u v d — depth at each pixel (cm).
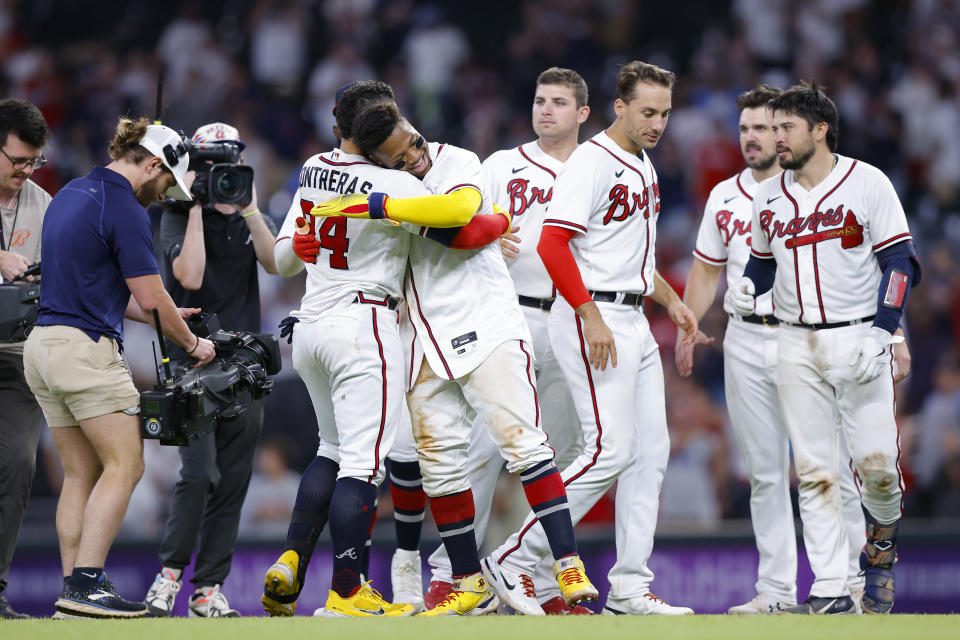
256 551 2898
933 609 2988
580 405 1980
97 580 1738
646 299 4344
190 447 2120
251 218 2177
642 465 2023
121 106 5300
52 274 1766
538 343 2152
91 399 1755
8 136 1955
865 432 1983
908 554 3003
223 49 5484
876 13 5516
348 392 1723
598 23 5559
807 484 2030
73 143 5178
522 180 2205
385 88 1755
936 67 5388
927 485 3959
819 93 1988
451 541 1797
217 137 2152
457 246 1712
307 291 1800
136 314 1992
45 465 3791
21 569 2994
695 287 2356
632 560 2008
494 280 1783
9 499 2012
